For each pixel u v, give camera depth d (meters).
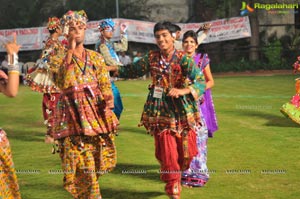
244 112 14.26
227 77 29.22
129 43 35.09
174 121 6.51
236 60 35.50
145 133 11.56
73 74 6.26
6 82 5.30
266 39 35.88
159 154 6.63
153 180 7.72
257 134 11.02
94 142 6.39
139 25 34.53
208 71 7.84
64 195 7.06
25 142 10.84
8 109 16.30
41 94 21.27
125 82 27.27
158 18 37.12
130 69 6.72
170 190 6.46
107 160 6.47
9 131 12.22
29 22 36.38
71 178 6.21
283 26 36.16
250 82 24.52
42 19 36.69
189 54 7.73
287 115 11.79
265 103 16.16
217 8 35.56
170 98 6.53
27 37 34.44
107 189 7.27
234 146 9.84
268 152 9.30
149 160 8.96
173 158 6.45
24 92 22.50
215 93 19.56
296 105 11.82
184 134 6.54
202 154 7.41
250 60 34.22
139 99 18.23
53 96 10.37
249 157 8.95
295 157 8.91
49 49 9.82
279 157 8.93
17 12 36.41
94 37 34.12
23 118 14.35
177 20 37.06
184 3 37.03
